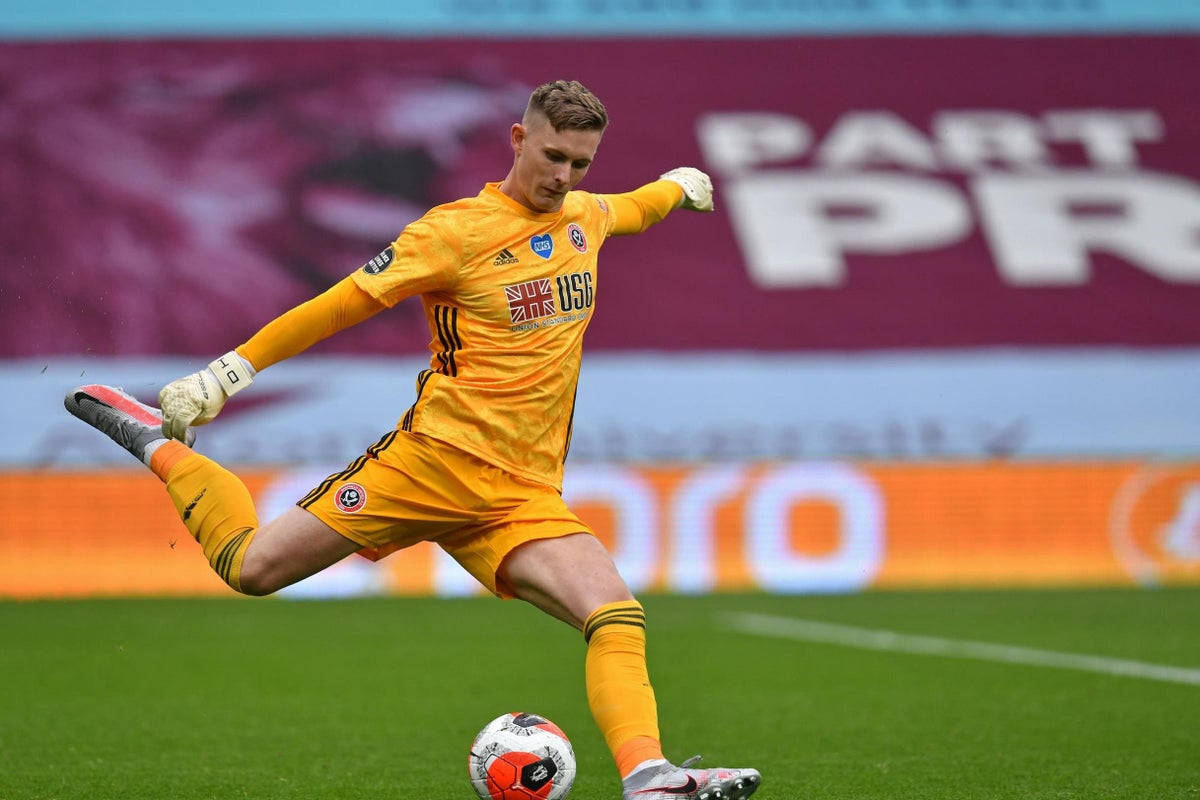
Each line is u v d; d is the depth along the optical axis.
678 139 66.31
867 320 63.00
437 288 15.88
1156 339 63.59
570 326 16.41
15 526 53.34
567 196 16.89
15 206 60.91
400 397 59.12
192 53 65.31
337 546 16.11
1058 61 70.38
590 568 15.79
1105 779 19.95
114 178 62.06
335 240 62.47
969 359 62.41
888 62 69.50
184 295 60.53
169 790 19.67
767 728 24.81
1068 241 65.94
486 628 42.28
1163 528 56.97
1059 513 56.81
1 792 19.55
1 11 64.94
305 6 66.94
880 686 29.84
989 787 19.47
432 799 19.02
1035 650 35.81
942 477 56.56
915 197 66.44
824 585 55.41
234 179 62.78
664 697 28.55
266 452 57.34
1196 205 67.31
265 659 35.06
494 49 67.19
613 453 59.44
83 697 28.78
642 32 68.50
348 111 64.94
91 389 17.64
